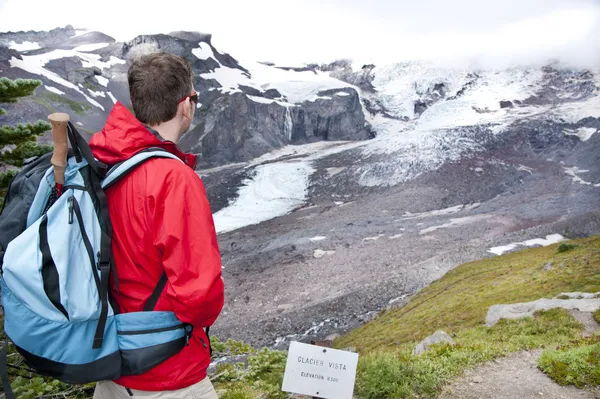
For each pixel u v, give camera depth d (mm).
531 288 35781
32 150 7359
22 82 7031
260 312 51938
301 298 53656
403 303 48188
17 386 4688
